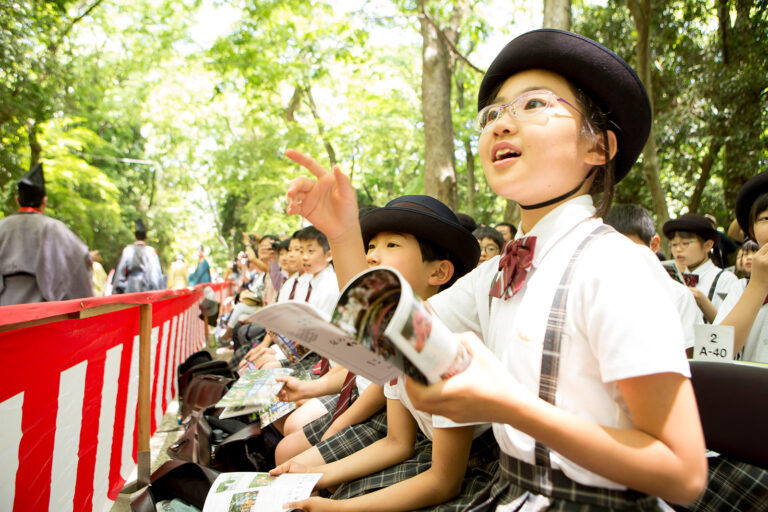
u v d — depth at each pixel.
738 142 9.23
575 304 1.11
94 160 21.91
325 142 15.84
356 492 1.78
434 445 1.54
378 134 16.48
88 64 16.95
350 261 1.66
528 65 1.30
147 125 22.31
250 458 2.63
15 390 1.83
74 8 14.65
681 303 2.32
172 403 5.09
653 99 10.23
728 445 1.44
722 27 9.55
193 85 18.98
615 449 0.95
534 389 1.13
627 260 1.08
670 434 0.96
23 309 1.71
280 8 9.88
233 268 13.03
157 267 7.85
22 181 4.27
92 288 4.43
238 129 21.31
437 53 8.01
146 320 3.35
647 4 6.89
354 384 2.39
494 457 1.75
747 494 1.42
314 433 2.43
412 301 0.85
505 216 8.15
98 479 2.66
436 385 0.91
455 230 2.02
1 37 10.48
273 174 16.98
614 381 1.05
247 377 2.83
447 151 7.95
